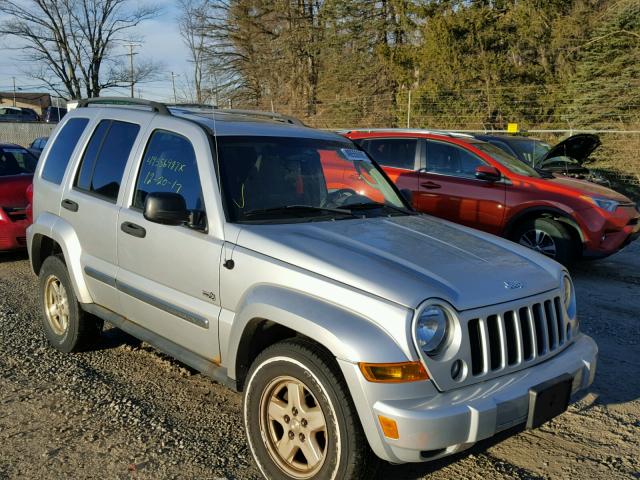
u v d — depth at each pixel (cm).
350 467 296
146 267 422
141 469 356
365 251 343
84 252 490
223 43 3434
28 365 504
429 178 911
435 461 372
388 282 307
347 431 296
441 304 300
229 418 421
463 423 286
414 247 360
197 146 406
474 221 876
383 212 439
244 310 344
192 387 469
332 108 2827
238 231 366
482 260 356
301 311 312
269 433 337
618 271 910
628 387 486
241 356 358
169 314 405
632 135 1833
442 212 899
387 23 2991
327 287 315
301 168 429
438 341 297
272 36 3381
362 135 993
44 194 543
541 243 849
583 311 691
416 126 2425
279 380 328
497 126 2314
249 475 352
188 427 407
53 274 525
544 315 340
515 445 393
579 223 814
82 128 530
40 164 564
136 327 445
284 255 340
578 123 2127
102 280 465
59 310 535
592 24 2289
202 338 383
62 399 444
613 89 2084
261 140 427
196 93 2531
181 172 413
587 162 1817
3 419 414
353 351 289
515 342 323
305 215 400
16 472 351
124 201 449
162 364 512
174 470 356
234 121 449
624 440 403
